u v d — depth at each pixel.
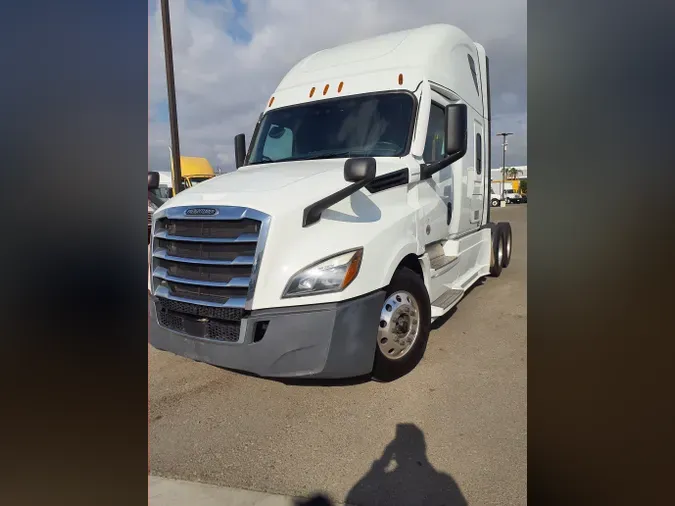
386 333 3.46
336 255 3.01
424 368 3.86
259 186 3.39
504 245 8.38
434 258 4.91
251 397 3.51
